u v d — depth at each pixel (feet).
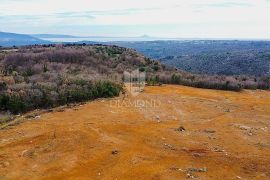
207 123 69.00
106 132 59.47
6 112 74.08
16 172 43.88
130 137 57.21
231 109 85.40
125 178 41.93
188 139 57.16
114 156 48.80
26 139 55.88
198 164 46.21
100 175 42.96
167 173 43.01
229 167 45.42
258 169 44.93
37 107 78.95
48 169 44.88
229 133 61.77
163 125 65.72
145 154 49.65
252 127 66.69
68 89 86.84
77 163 46.68
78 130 59.77
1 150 51.24
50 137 56.39
